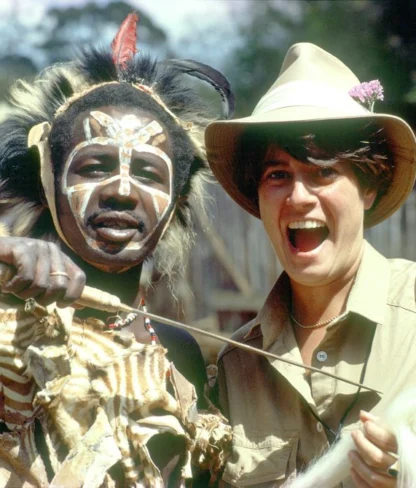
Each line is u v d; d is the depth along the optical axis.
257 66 9.38
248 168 2.62
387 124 2.54
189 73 2.76
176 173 2.59
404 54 8.03
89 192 2.44
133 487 2.24
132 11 2.73
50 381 2.16
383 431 2.16
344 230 2.48
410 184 2.63
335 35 8.30
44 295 1.92
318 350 2.49
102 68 2.58
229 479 2.48
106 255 2.45
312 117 2.41
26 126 2.60
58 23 9.78
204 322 6.68
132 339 2.36
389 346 2.43
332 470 2.28
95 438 2.19
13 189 2.60
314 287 2.54
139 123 2.50
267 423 2.50
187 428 2.36
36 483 2.16
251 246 7.24
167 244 2.79
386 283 2.52
